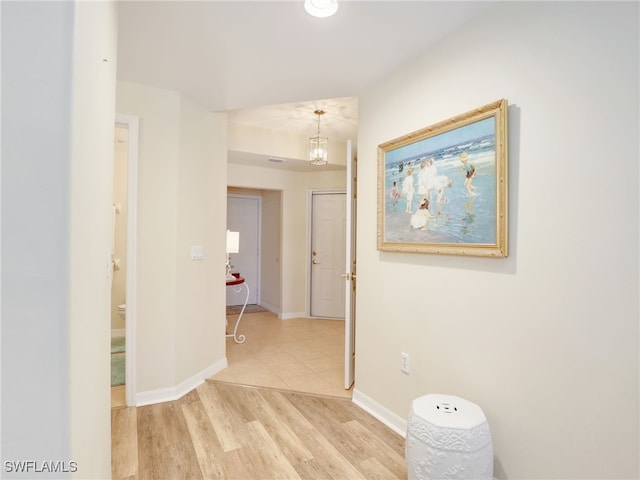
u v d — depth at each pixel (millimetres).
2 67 537
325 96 2568
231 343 3900
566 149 1308
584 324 1261
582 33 1264
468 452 1381
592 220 1237
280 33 1784
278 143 4164
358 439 2020
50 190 552
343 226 5176
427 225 1896
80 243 656
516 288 1479
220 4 1552
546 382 1373
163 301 2473
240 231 6184
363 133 2473
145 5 1555
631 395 1149
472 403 1598
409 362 2045
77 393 636
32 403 549
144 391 2416
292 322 4973
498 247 1519
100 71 897
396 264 2154
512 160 1492
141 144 2391
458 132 1709
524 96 1448
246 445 1942
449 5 1566
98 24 839
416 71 2010
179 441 1973
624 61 1159
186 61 2076
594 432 1237
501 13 1539
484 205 1582
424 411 1521
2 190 533
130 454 1848
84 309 711
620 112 1168
